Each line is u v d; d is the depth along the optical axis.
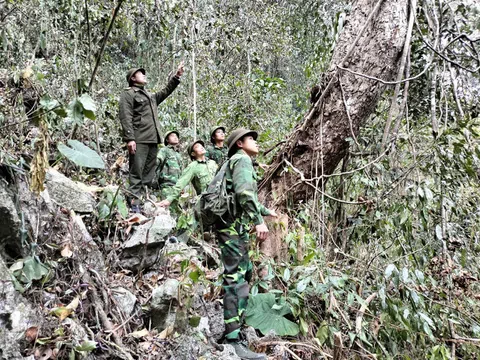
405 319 2.74
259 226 2.55
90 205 2.96
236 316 2.53
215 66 7.45
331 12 5.20
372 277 3.21
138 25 6.26
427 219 3.27
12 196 2.09
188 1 6.16
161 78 7.17
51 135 3.44
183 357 2.24
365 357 2.76
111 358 2.10
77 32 4.52
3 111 3.12
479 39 3.69
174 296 2.48
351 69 3.61
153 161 4.59
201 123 6.87
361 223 3.46
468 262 3.60
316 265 2.96
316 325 3.03
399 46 3.56
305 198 3.82
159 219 3.15
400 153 3.80
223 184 2.64
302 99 7.04
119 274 2.78
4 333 1.72
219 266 3.41
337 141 3.70
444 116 4.16
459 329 3.13
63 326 2.00
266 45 8.17
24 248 2.11
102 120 5.18
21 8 4.62
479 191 3.89
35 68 3.83
